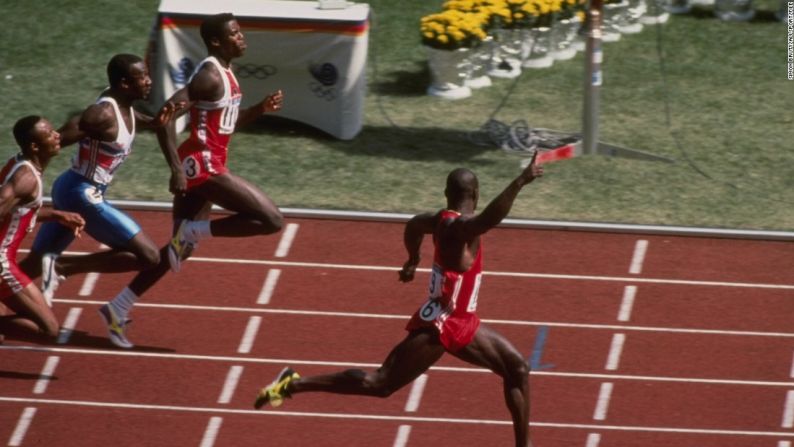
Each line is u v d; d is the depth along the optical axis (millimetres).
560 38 57906
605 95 55406
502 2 55594
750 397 38406
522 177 30312
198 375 38812
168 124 37844
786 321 41688
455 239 31750
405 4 62344
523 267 43906
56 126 51594
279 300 42156
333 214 46219
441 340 32219
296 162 49812
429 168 49625
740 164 50406
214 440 36406
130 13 60750
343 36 50125
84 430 36625
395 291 42625
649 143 51812
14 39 58219
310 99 51281
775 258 44781
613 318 41594
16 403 37531
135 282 39250
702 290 43000
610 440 36594
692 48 59281
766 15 62281
